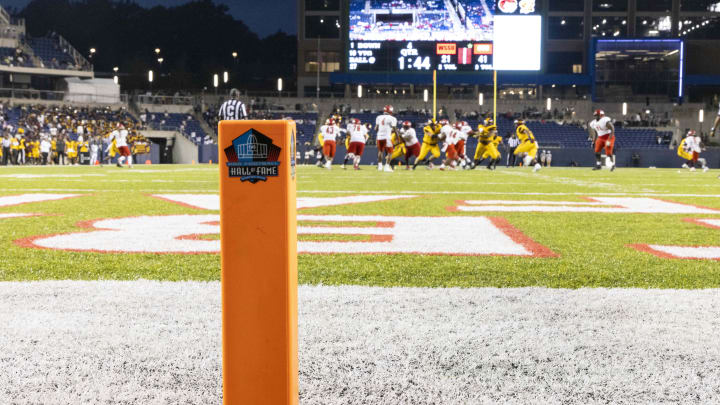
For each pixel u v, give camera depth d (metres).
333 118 21.86
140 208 7.16
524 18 41.81
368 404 1.63
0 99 37.62
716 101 45.84
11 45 42.94
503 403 1.63
